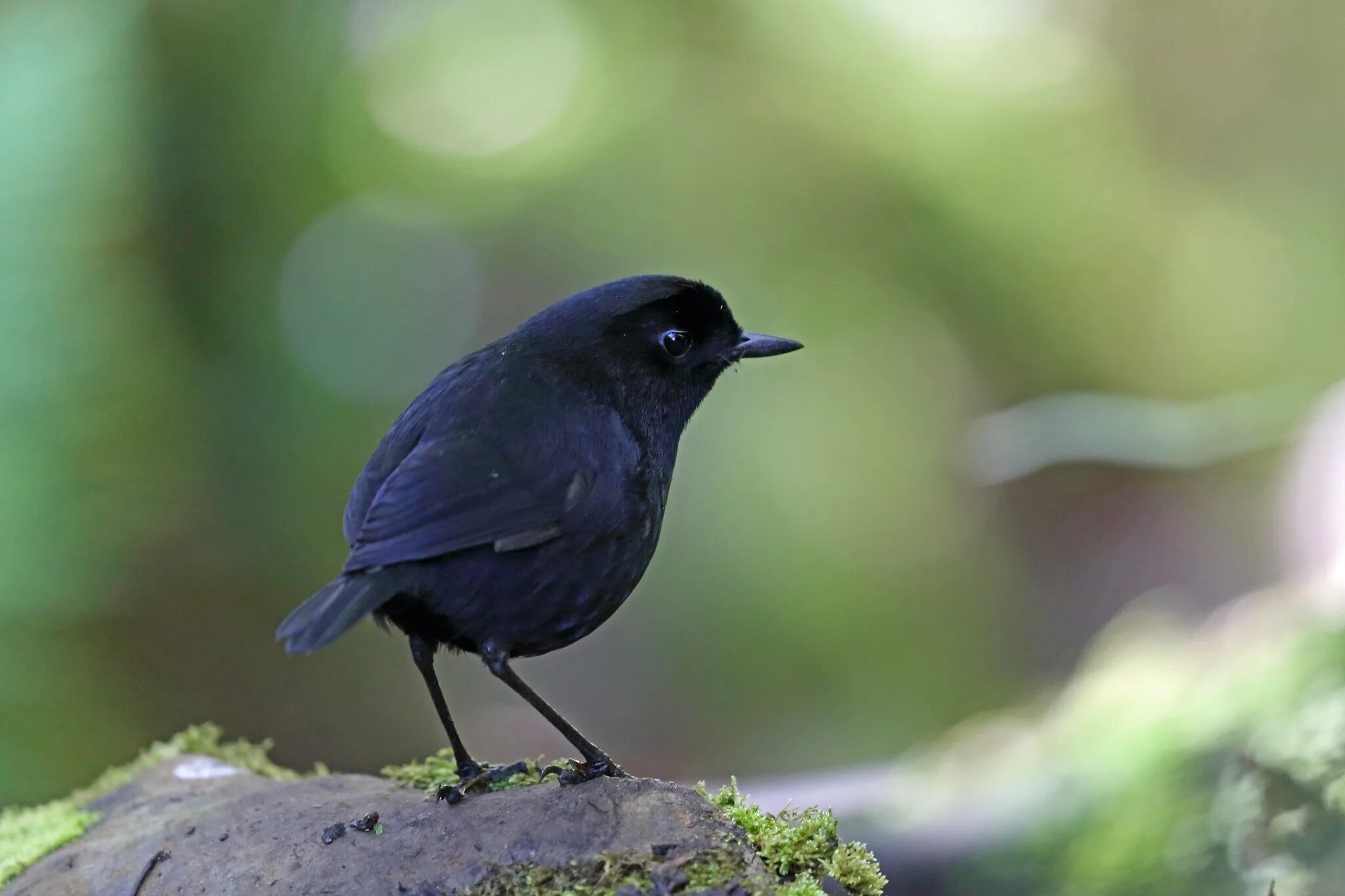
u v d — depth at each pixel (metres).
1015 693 14.29
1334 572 8.73
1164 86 16.52
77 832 6.00
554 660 15.11
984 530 15.40
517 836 4.70
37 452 9.73
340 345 15.00
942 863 7.48
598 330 5.91
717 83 16.78
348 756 13.62
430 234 15.84
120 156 10.78
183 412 12.45
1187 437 12.25
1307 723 6.88
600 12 16.73
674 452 6.21
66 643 10.17
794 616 15.05
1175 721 7.55
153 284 12.98
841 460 15.60
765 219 16.28
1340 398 11.88
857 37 16.92
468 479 5.22
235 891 4.86
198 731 7.19
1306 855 6.54
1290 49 15.94
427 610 5.32
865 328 16.08
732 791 5.15
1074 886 7.07
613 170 16.39
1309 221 15.94
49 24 10.78
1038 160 16.53
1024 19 17.05
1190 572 13.46
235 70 14.39
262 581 13.52
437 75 16.39
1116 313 16.16
